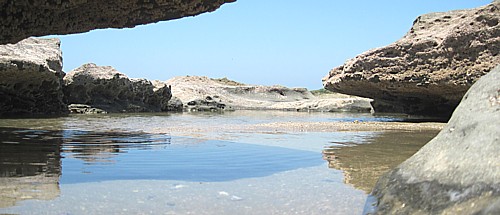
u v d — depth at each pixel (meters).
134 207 3.25
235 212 3.18
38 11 8.18
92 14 8.65
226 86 39.31
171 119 15.60
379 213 3.02
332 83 17.30
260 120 15.97
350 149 6.77
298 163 5.35
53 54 16.25
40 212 3.05
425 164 3.18
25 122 12.09
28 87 15.32
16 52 14.57
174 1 8.34
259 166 5.11
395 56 14.80
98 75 19.39
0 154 5.86
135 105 21.66
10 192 3.60
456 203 2.59
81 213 3.06
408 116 18.66
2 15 7.99
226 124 12.85
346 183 4.16
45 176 4.33
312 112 27.31
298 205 3.37
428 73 13.90
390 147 7.07
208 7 8.77
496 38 12.62
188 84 37.03
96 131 9.72
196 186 3.98
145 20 9.04
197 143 7.44
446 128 3.40
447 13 16.03
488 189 2.48
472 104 3.31
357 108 28.80
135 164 5.14
